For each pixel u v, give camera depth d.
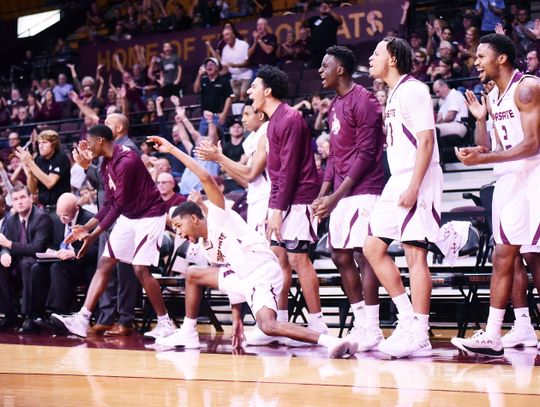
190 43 13.30
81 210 6.49
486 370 3.52
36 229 6.41
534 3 10.84
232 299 4.55
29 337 5.78
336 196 4.45
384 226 4.20
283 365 3.79
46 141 6.95
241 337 4.57
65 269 6.32
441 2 11.52
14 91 14.07
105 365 3.87
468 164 3.81
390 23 11.59
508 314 6.11
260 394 2.87
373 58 4.28
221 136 9.12
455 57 9.30
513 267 4.07
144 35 14.34
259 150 5.06
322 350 4.56
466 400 2.70
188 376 3.41
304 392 2.91
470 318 6.15
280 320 4.58
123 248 5.69
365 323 4.67
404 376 3.34
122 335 5.94
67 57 15.02
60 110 12.67
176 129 9.37
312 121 9.00
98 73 12.58
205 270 4.70
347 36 11.88
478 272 5.74
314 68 11.20
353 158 4.61
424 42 10.96
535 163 4.00
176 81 12.12
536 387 3.00
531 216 3.99
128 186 5.61
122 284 6.00
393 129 4.20
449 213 6.36
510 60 4.11
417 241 4.11
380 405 2.60
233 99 10.59
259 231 5.11
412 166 4.14
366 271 4.61
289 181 4.73
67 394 2.89
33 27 17.45
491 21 9.29
